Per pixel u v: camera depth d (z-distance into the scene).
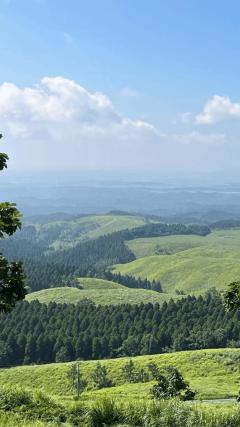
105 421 14.95
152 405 15.48
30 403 16.45
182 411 14.94
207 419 14.56
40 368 168.50
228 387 127.75
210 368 154.00
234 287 17.16
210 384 134.12
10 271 14.07
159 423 14.52
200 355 163.62
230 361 156.25
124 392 124.56
